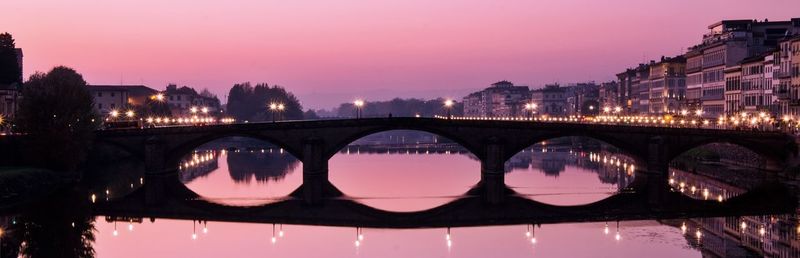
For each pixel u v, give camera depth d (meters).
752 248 71.19
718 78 178.75
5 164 120.50
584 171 144.50
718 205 97.50
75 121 123.00
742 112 157.25
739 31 172.62
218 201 106.38
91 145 130.00
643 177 130.00
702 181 122.38
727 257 67.75
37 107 120.12
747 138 126.38
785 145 124.75
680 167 143.12
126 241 79.50
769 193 106.06
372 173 148.12
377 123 131.50
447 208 99.12
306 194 113.12
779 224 83.12
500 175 127.94
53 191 111.88
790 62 136.88
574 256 70.31
